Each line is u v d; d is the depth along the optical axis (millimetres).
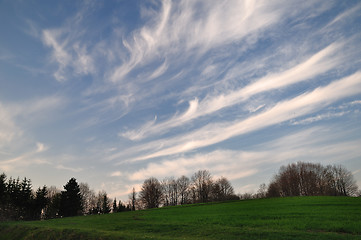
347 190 119500
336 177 122938
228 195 135500
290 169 123750
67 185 106875
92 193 134875
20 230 43844
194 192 135500
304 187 118125
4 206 86750
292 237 26250
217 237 28656
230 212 49938
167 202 137125
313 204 52438
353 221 32219
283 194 126562
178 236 31000
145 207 124562
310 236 26172
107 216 64062
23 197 94938
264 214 42719
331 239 24875
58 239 35344
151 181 128750
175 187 139750
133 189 141250
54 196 115250
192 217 45812
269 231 28984
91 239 32719
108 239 31562
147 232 34625
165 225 38000
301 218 36250
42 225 46781
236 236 28297
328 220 33625
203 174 135750
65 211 102375
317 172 120625
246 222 36125
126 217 56875
